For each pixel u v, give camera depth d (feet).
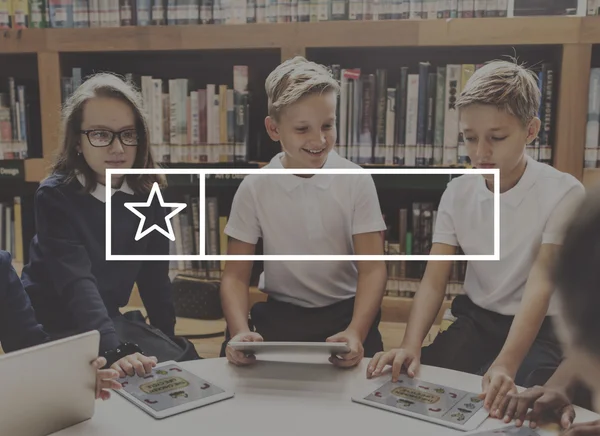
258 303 5.37
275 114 4.83
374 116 7.06
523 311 4.15
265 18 6.99
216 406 3.08
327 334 4.93
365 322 4.50
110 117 5.16
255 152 7.73
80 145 5.19
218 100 7.32
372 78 6.99
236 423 2.89
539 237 4.65
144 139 5.46
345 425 2.86
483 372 4.41
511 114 4.71
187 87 7.36
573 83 6.46
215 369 3.61
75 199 5.14
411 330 4.57
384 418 2.95
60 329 5.15
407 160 7.06
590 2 6.48
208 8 7.07
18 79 7.88
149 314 5.92
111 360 3.87
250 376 3.50
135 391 3.24
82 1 7.27
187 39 7.06
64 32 7.24
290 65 4.91
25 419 2.61
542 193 4.73
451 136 6.92
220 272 7.88
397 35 6.68
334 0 6.83
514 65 4.92
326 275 5.19
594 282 1.09
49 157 7.45
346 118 7.09
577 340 1.14
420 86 6.91
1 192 8.56
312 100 4.65
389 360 3.63
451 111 6.88
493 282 5.02
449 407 3.07
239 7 7.02
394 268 7.49
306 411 3.03
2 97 7.55
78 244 5.08
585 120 6.52
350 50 7.39
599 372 1.16
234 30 6.97
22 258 8.02
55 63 7.33
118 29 7.15
